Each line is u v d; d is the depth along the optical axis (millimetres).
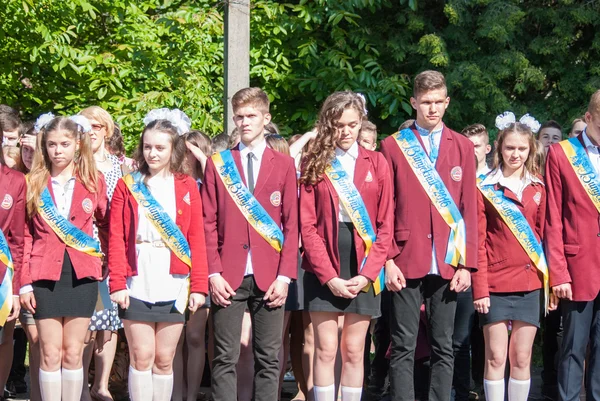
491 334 6645
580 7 11922
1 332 6469
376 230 6277
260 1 12242
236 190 6277
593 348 6688
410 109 11953
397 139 6590
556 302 6785
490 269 6680
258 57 12172
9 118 7777
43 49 11156
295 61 12578
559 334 7996
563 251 6656
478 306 6590
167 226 6168
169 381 6262
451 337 6434
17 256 6363
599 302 6656
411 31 12484
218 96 11594
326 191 6238
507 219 6652
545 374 8133
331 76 12117
